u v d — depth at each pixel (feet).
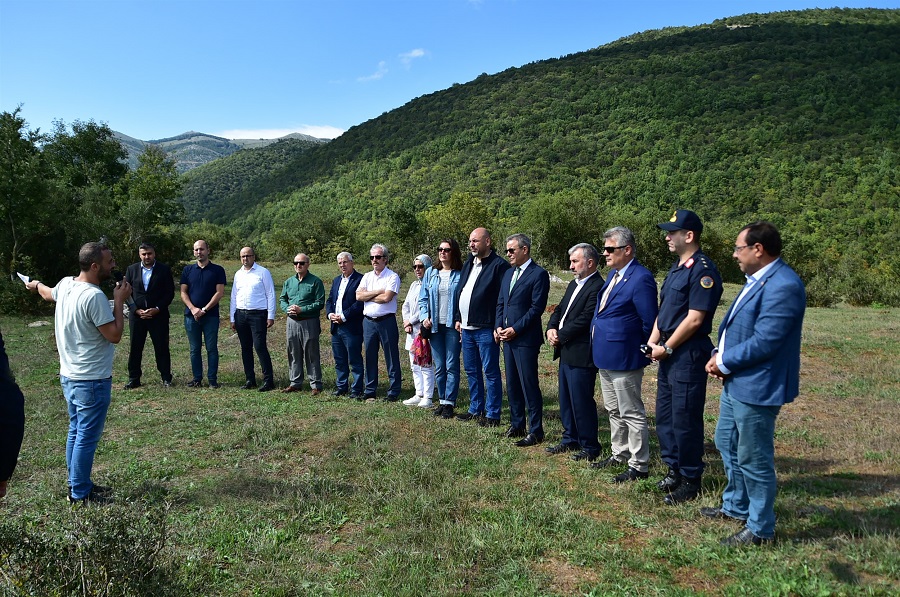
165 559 9.18
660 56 425.69
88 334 12.95
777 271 10.50
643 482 13.83
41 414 20.61
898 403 22.18
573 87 383.24
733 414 11.14
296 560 10.49
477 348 19.92
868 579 9.37
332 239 163.84
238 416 20.48
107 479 14.51
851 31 443.32
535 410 17.31
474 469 15.07
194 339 25.59
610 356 14.11
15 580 7.27
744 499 11.69
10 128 52.39
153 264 25.02
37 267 52.44
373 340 22.94
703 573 9.86
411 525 11.69
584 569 10.13
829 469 15.14
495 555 10.37
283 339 38.45
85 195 72.64
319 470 15.02
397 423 19.29
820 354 32.91
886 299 76.95
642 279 13.99
